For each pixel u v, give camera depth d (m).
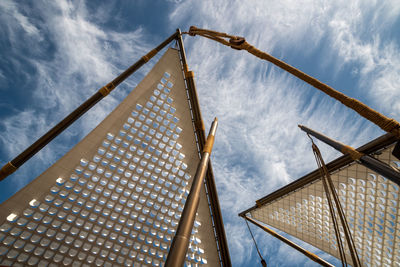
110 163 13.90
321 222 17.61
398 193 13.03
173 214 15.12
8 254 11.29
